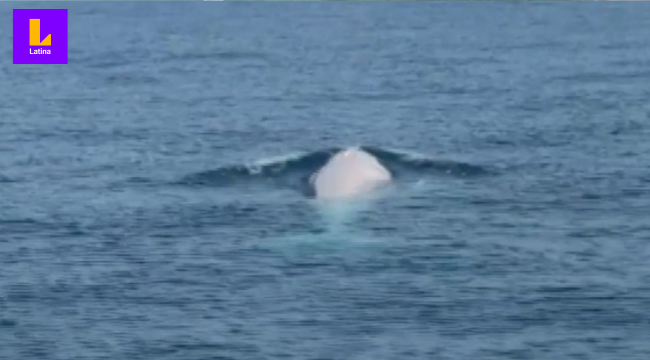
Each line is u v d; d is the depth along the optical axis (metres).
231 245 196.38
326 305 169.25
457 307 167.88
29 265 187.88
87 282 179.75
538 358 151.75
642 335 158.00
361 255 190.25
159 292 175.12
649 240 198.38
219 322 163.88
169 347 156.00
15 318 165.75
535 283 177.00
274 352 154.12
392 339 157.62
